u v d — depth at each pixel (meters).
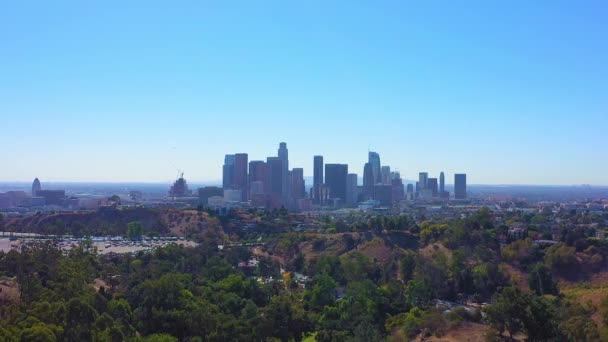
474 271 190.12
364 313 143.00
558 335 107.75
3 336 79.19
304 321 141.75
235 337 116.31
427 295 165.88
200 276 184.12
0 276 130.25
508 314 110.44
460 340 116.00
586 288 184.25
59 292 109.38
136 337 102.06
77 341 89.94
